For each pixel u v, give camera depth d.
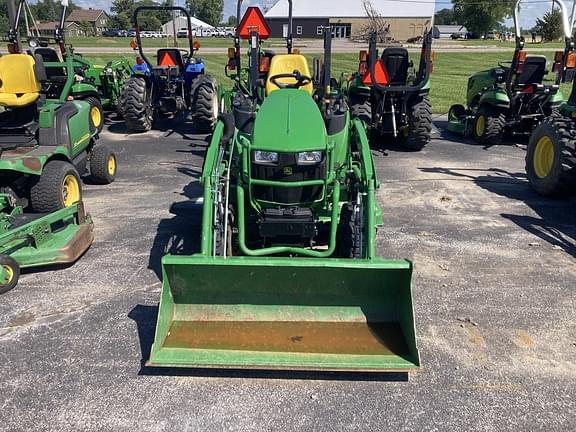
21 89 5.87
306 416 2.96
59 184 5.23
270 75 6.09
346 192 4.50
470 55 31.31
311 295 3.48
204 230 3.77
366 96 9.00
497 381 3.26
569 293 4.30
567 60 8.52
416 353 3.12
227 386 3.19
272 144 3.86
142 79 10.24
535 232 5.57
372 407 3.04
